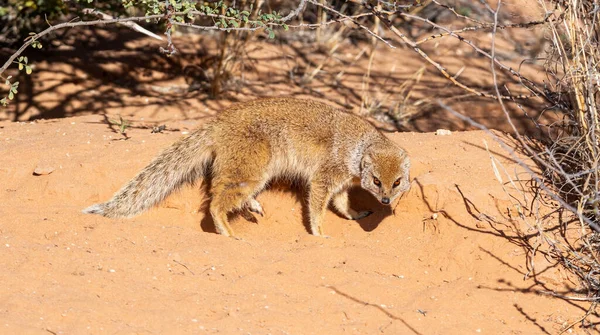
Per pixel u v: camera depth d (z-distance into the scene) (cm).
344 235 1120
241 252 966
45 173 1102
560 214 998
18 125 1351
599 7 970
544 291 918
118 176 1118
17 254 889
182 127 1355
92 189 1104
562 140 1115
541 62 1794
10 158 1151
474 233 1002
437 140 1249
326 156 1109
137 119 1499
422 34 1969
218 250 961
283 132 1104
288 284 897
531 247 965
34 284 827
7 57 1738
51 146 1199
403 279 952
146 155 1155
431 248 1021
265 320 818
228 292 870
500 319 874
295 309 850
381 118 1617
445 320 861
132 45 1839
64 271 866
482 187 1048
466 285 936
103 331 756
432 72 1806
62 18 1788
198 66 1775
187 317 805
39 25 1759
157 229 999
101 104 1605
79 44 1822
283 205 1168
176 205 1129
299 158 1120
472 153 1183
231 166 1079
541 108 1598
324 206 1114
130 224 1002
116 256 916
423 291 920
